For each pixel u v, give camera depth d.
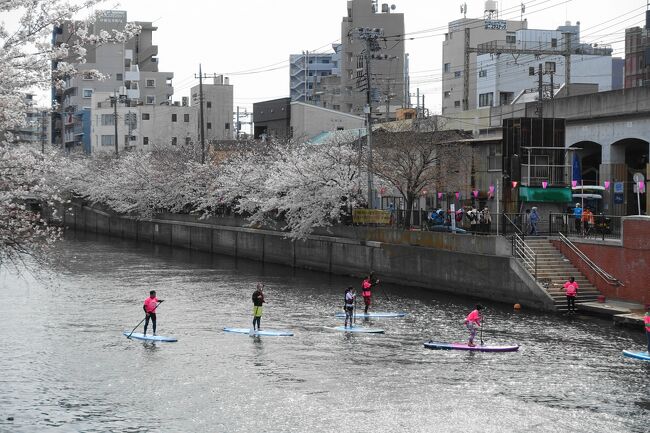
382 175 57.69
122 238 101.44
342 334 37.78
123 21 137.75
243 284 56.53
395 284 55.50
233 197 75.44
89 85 155.00
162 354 33.59
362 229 59.50
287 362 32.09
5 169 21.17
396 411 25.62
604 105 57.09
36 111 21.22
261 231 72.44
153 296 36.97
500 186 59.31
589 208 53.03
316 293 51.88
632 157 59.75
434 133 59.53
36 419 24.83
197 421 24.72
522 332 37.41
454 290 49.78
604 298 42.22
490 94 102.44
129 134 128.12
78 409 25.88
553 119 53.88
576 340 35.50
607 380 28.95
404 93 121.62
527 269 44.34
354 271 60.22
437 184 61.28
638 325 37.44
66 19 19.08
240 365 31.64
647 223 40.12
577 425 24.17
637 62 101.25
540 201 51.50
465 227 56.81
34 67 19.11
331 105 135.50
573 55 103.31
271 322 41.19
